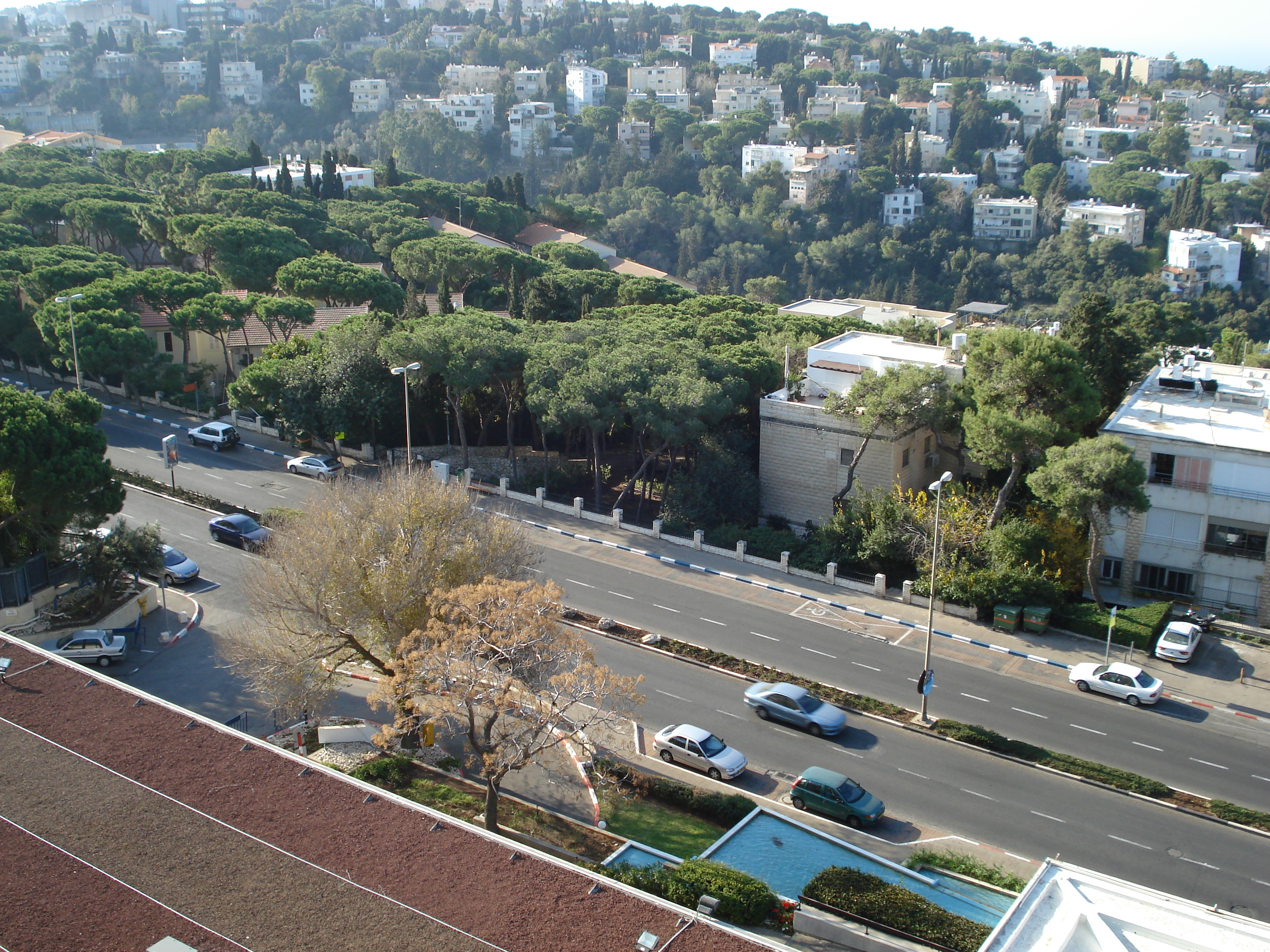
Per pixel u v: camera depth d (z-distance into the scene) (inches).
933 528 2250.2
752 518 2741.1
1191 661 2060.8
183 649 1995.6
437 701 1304.1
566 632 1411.2
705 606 2253.9
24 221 5019.7
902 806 1562.5
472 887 1042.7
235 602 2192.4
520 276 4810.5
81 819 1135.6
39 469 1931.6
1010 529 2273.6
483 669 1325.0
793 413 2696.9
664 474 3075.8
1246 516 2263.8
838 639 2119.8
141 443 3139.8
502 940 968.9
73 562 2086.6
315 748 1630.2
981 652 2085.4
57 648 1909.4
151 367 3494.1
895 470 2598.4
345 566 1573.6
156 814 1149.1
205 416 3403.1
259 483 2842.0
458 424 2947.8
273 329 3767.2
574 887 1047.6
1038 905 986.1
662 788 1521.9
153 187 6427.2
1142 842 1491.1
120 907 1004.6
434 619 1465.3
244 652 1589.6
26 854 1077.8
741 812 1466.5
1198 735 1795.0
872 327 3863.2
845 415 2561.5
